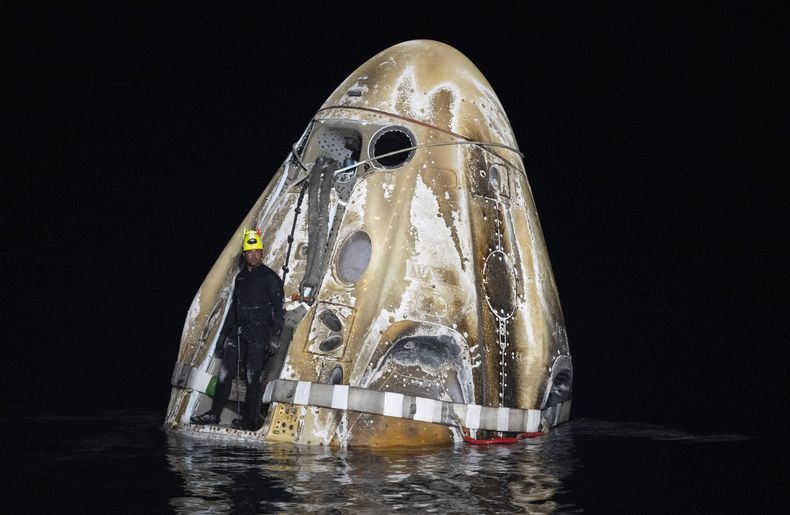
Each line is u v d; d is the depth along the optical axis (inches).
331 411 617.6
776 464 588.1
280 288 659.4
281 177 724.7
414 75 713.6
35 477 534.9
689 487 534.9
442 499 493.7
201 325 701.9
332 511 468.4
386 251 652.7
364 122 698.2
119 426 679.1
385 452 598.2
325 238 671.1
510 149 724.0
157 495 498.9
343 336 636.7
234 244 718.5
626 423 717.3
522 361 672.4
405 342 634.8
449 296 644.7
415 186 668.7
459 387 644.7
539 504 492.4
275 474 539.2
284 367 638.5
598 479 547.5
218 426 647.8
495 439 641.6
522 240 706.2
